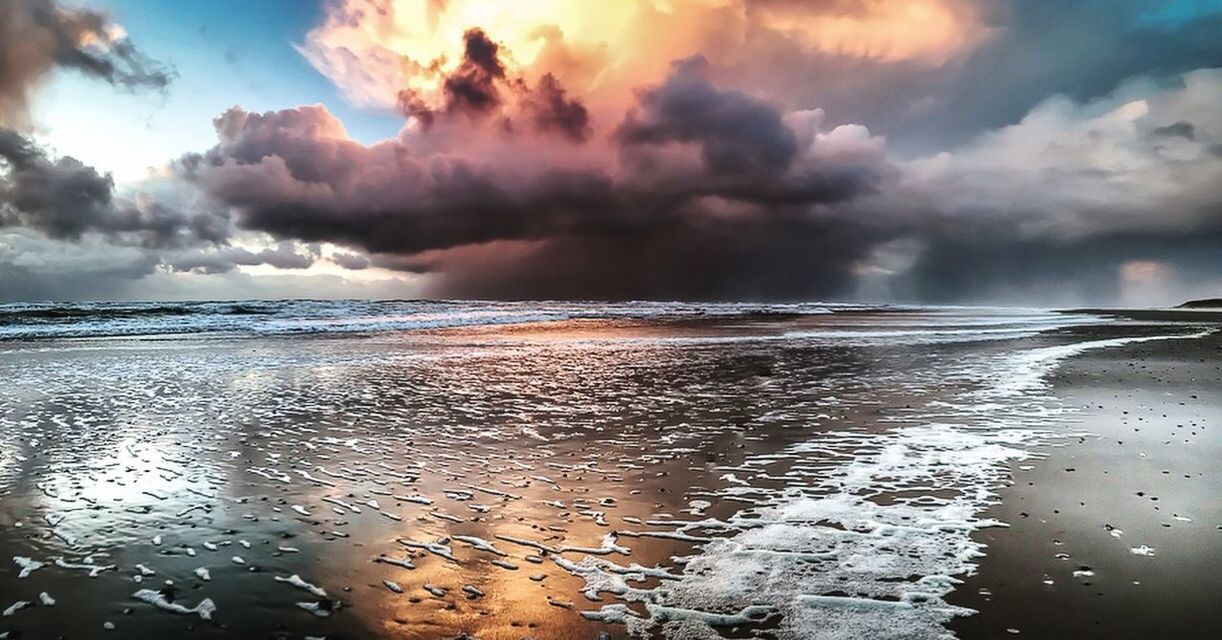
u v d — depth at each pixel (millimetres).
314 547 4992
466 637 3682
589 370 15695
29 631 3756
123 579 4441
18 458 7570
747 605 4027
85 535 5227
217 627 3814
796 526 5367
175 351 20391
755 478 6730
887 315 50938
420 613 3969
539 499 6121
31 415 10188
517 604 4066
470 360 17984
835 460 7383
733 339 25250
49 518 5602
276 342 24016
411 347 22047
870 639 3607
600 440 8477
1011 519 5449
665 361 17547
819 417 9852
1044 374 14156
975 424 9211
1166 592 4121
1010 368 15258
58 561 4719
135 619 3906
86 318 35094
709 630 3734
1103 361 16469
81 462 7414
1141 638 3584
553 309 57344
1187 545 4855
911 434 8633
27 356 18750
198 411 10539
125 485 6559
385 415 10195
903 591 4180
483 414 10266
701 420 9711
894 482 6527
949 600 4043
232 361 17656
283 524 5488
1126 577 4328
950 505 5816
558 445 8211
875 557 4715
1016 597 4074
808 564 4617
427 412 10438
